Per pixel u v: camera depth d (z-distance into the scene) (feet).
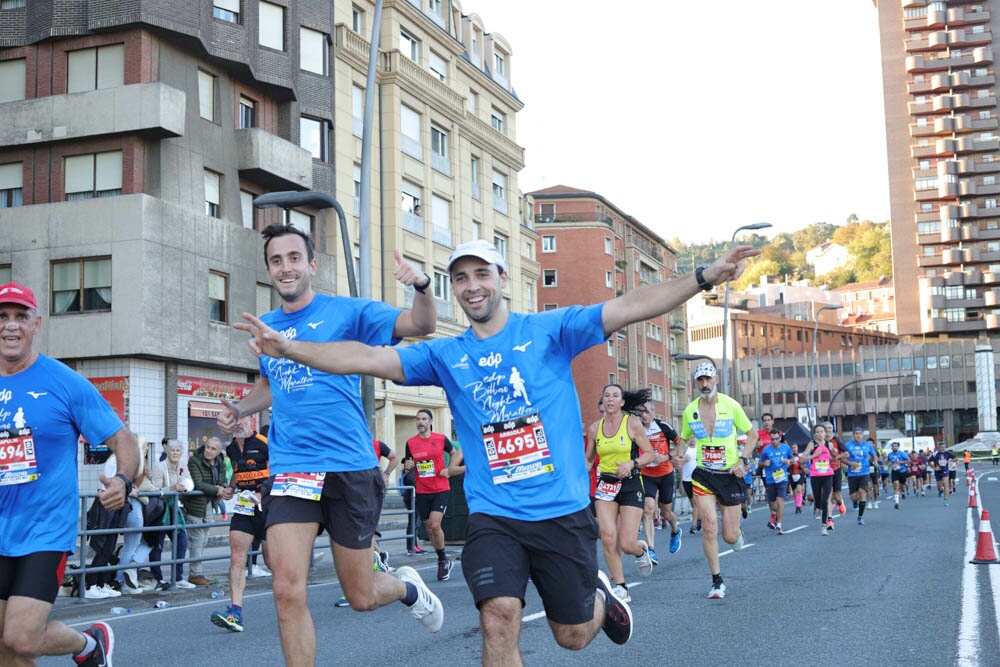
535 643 26.55
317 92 116.98
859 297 620.08
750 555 51.13
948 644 24.90
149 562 41.60
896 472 101.86
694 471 35.06
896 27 433.48
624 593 33.63
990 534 43.68
